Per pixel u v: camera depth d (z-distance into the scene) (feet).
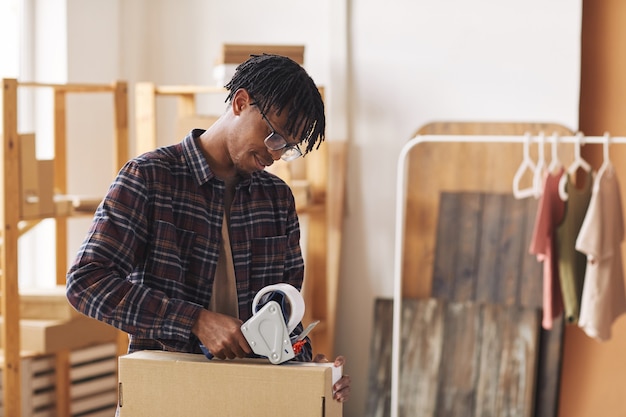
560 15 14.43
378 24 15.30
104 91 14.01
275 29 16.17
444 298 14.69
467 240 14.66
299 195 14.19
